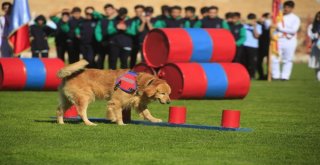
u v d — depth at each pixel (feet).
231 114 44.55
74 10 88.22
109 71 45.78
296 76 102.83
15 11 80.12
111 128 43.80
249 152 36.78
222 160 34.55
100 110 55.52
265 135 42.24
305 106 59.57
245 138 40.93
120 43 79.10
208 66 63.98
